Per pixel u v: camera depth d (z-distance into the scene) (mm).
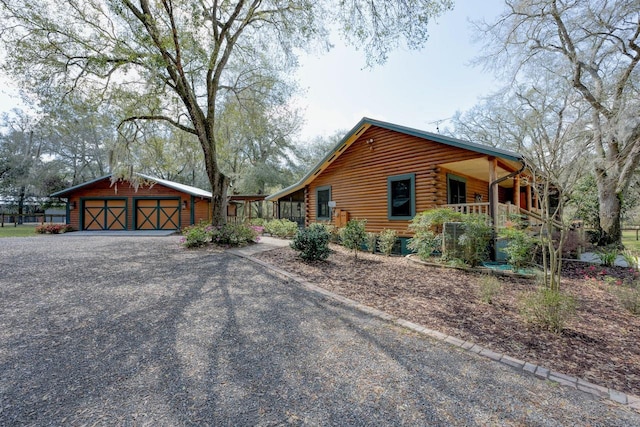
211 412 1765
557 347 2674
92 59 7672
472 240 5996
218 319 3328
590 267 6375
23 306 3732
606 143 6758
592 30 9453
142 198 16797
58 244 10039
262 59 11414
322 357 2457
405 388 2021
